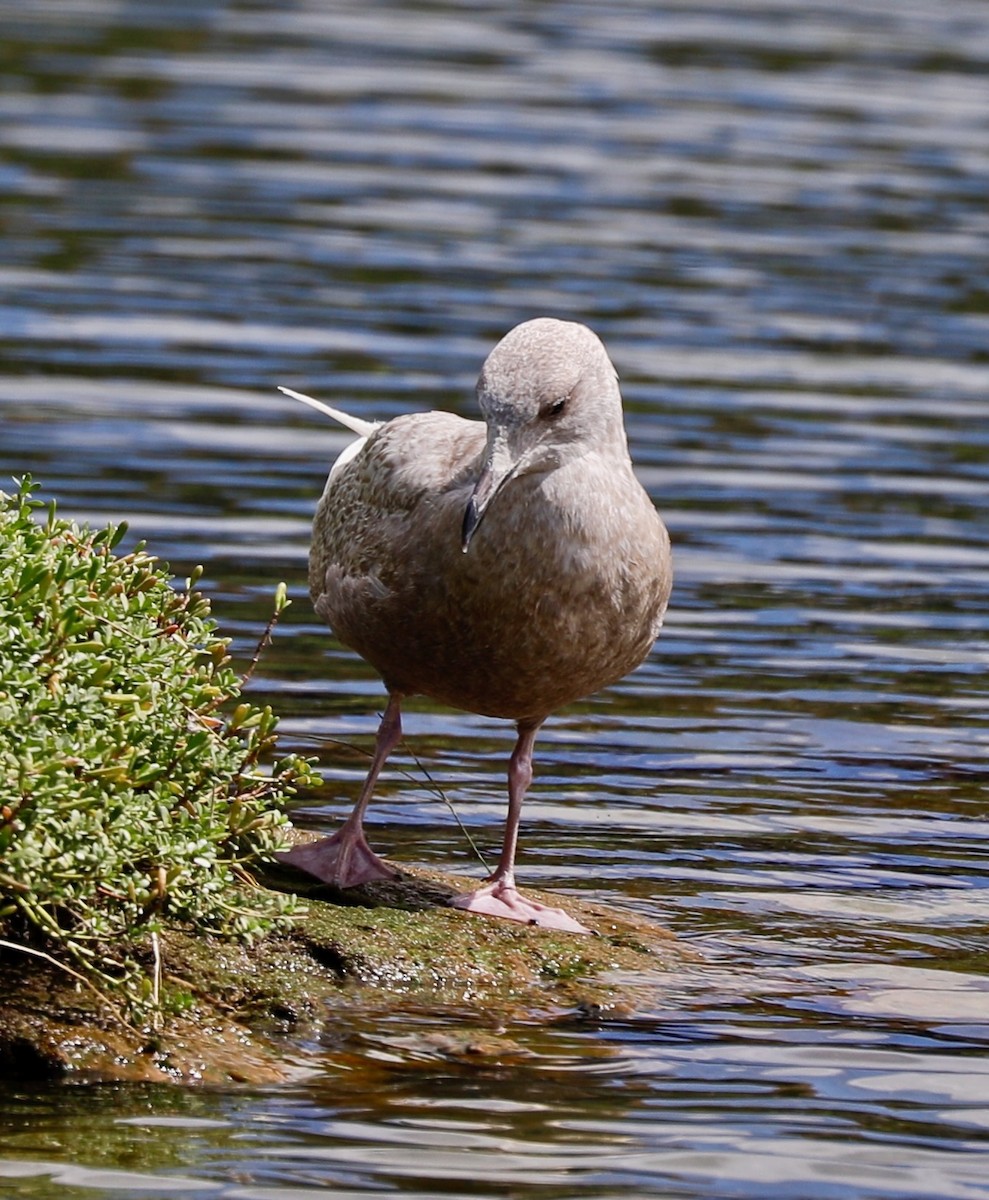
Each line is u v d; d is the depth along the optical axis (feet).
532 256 79.56
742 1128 26.68
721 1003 30.96
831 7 130.21
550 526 32.30
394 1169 25.08
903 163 95.35
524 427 31.81
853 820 39.17
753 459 60.85
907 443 62.85
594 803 39.63
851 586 52.21
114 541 31.19
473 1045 29.07
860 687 46.16
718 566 53.01
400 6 124.67
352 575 34.09
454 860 36.47
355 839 34.78
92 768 27.14
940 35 123.13
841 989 31.71
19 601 28.22
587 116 100.99
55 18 115.44
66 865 26.40
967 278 79.71
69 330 67.92
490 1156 25.54
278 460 58.34
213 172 88.69
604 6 127.13
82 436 58.80
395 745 35.35
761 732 43.50
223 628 46.73
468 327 70.69
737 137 98.58
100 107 97.55
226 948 30.50
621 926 33.68
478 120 99.30
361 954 31.09
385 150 93.66
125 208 82.58
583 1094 27.58
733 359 69.46
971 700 45.68
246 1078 27.68
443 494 33.12
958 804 40.11
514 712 34.55
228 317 70.33
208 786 29.32
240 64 107.55
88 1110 26.43
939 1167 25.75
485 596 32.53
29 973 28.60
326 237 80.64
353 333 69.41
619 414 33.01
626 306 74.18
